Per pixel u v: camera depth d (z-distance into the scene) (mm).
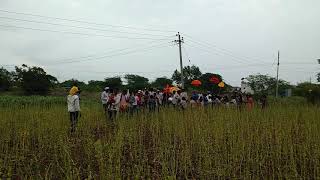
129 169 8602
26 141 12672
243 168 9938
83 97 49719
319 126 14766
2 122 15383
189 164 9906
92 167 9570
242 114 18531
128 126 14719
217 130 12016
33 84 50219
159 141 12211
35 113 17812
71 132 14539
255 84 71000
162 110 19688
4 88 52188
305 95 45500
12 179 8695
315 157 9609
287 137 11867
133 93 21719
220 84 29719
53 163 9477
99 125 16734
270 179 8867
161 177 8742
